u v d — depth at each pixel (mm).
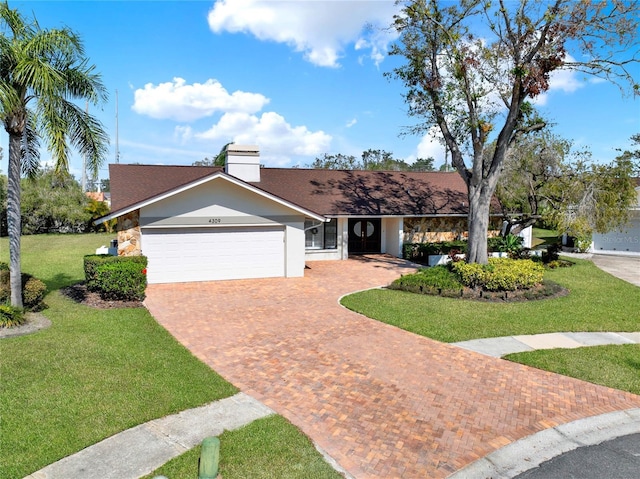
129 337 9055
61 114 10719
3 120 10055
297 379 7355
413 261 20875
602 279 16891
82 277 15969
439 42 15930
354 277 16656
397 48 16766
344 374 7594
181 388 6766
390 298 13102
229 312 11438
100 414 5875
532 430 5949
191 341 9164
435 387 7168
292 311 11617
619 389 7297
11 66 9898
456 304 12484
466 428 5930
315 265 19594
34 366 7359
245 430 5633
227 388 6875
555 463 5246
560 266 19797
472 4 14680
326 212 20281
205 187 15188
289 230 16344
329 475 4789
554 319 11180
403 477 4848
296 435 5555
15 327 9430
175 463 4898
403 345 9109
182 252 15250
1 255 21625
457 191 24266
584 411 6520
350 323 10578
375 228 23469
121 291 11992
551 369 8023
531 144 19922
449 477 4898
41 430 5445
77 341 8656
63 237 31844
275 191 20938
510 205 22578
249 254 16047
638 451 5543
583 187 18734
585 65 14164
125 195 16469
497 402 6711
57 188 36375
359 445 5434
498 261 15492
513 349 9023
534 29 13734
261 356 8375
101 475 4668
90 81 11195
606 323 10914
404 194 23016
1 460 4844
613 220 18953
